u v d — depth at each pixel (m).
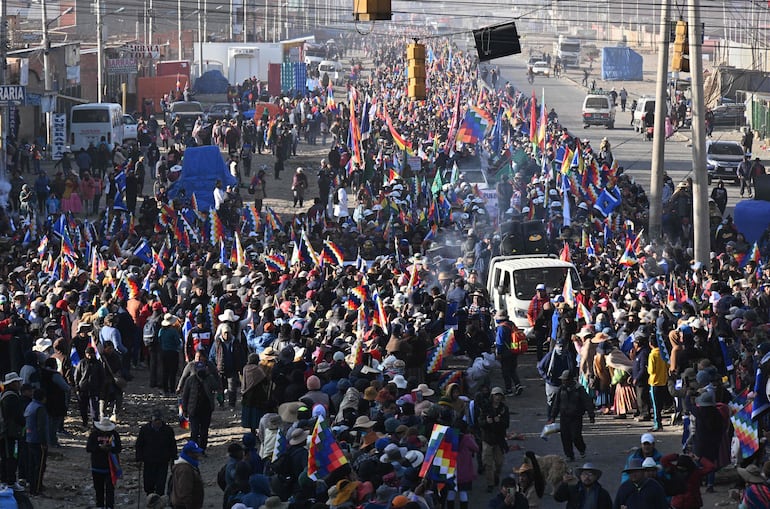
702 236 60.72
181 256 54.53
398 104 131.75
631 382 40.19
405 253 60.94
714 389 32.62
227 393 44.69
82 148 102.94
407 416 31.17
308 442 28.02
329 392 34.91
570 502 26.00
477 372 38.84
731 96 152.88
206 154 82.50
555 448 36.84
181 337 46.06
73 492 33.69
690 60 61.22
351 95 123.25
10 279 48.59
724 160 100.12
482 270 58.47
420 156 89.44
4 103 83.25
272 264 53.56
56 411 36.94
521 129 110.44
